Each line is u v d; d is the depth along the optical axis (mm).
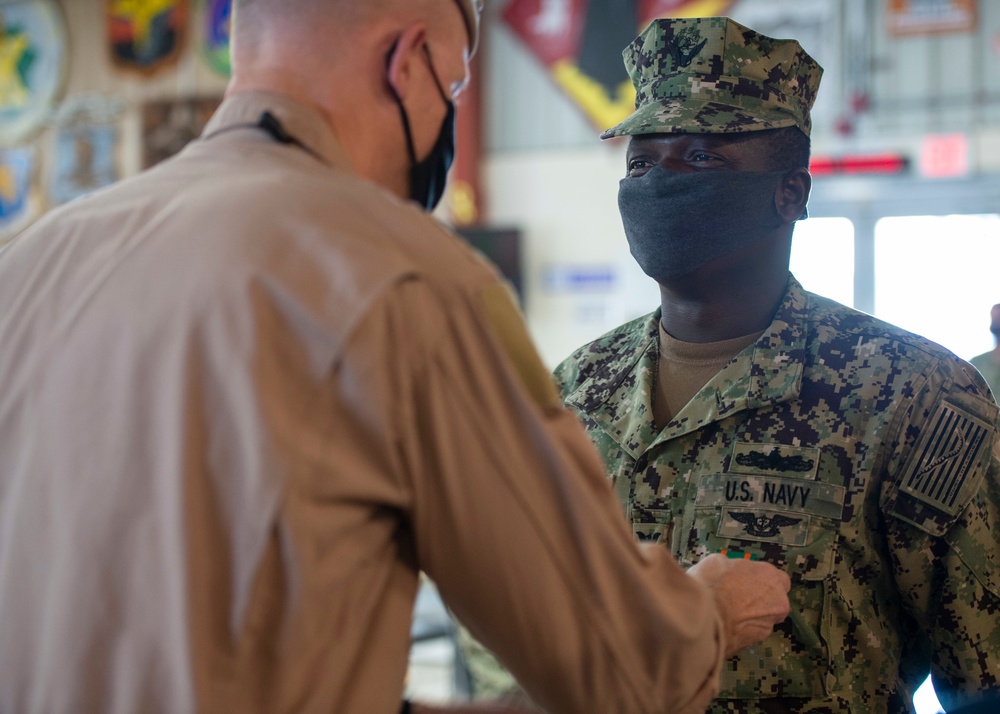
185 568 786
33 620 831
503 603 863
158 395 822
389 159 1017
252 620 792
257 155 948
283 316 828
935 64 6992
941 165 6930
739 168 1402
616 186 7887
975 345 6867
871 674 1334
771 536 1344
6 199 9344
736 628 1052
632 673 887
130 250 897
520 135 8125
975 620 1294
